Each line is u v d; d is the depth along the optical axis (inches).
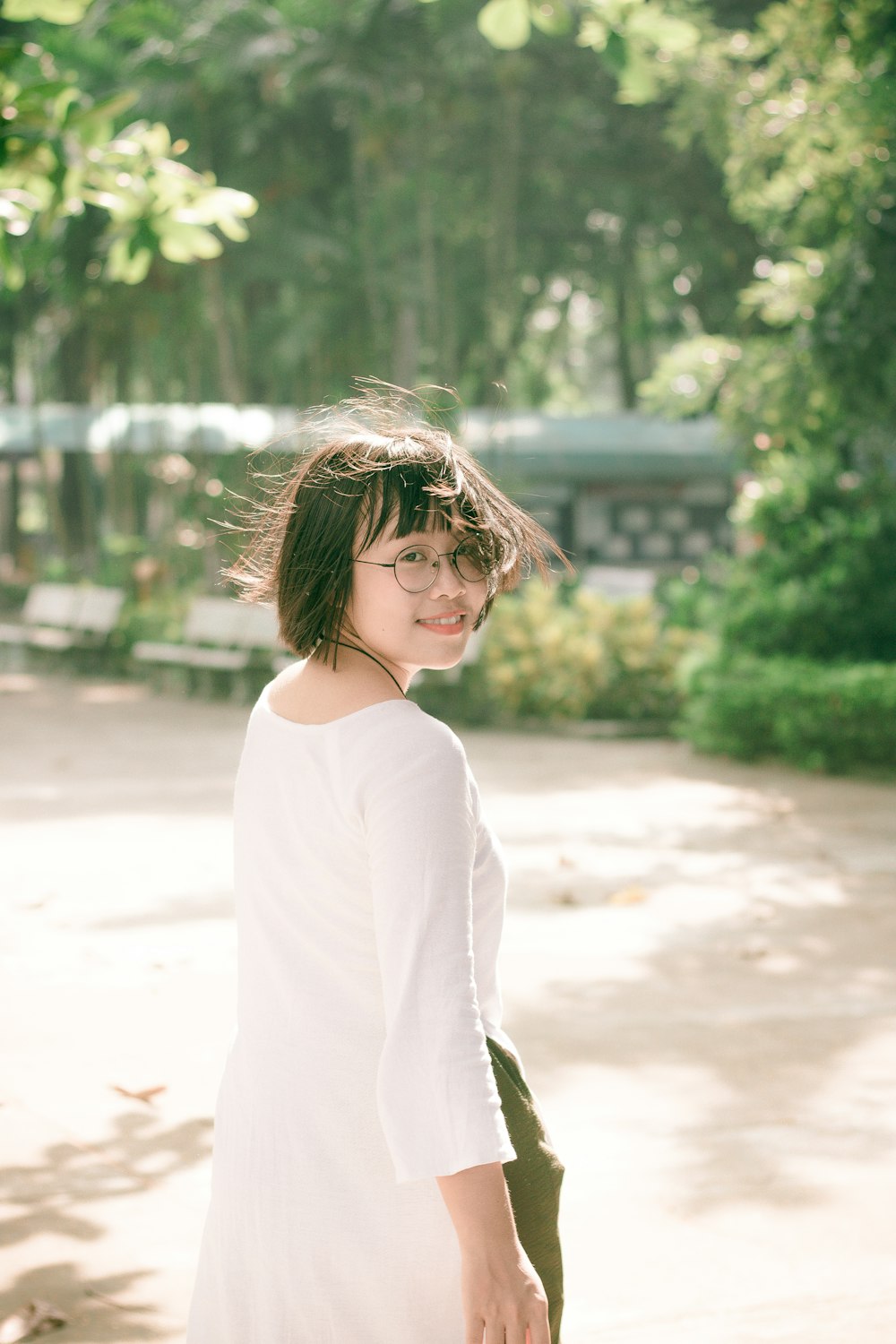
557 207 1058.1
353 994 66.6
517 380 1503.4
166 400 1037.2
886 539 462.3
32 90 176.2
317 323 907.4
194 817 359.6
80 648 746.8
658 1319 123.0
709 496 963.3
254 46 674.8
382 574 68.2
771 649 460.8
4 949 238.8
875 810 366.0
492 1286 59.5
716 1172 152.9
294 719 69.7
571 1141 161.0
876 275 431.8
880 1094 175.5
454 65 674.8
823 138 442.0
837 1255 134.6
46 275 794.2
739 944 241.4
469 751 480.1
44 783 411.5
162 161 190.1
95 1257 133.8
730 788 402.0
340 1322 65.6
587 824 348.2
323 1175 65.9
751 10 656.4
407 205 928.3
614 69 225.3
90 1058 186.9
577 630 551.5
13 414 1141.1
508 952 237.3
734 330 1034.7
